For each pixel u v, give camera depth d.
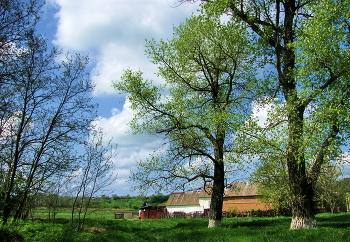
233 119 15.34
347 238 9.42
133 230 19.39
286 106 13.28
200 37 18.72
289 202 14.59
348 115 11.79
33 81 14.26
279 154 13.80
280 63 15.49
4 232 11.59
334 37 12.41
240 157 15.40
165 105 18.89
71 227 16.12
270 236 11.42
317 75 13.27
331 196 39.12
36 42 14.32
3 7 12.77
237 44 18.66
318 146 12.42
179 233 15.23
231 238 12.14
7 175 14.40
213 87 20.30
